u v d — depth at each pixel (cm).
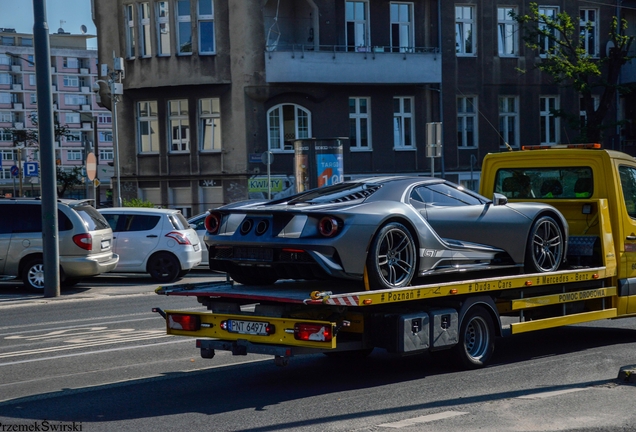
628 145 4241
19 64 11631
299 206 838
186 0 3503
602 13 4062
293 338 768
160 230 2050
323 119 3569
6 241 1820
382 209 830
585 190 1109
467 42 3825
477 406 726
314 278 814
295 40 3669
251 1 3441
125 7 3606
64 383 870
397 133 3722
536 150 1158
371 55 3525
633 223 1111
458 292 862
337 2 3581
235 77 3466
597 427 646
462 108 3822
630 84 4131
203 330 833
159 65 3531
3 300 1706
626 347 1084
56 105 11825
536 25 3916
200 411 734
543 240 1006
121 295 1781
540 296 984
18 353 1062
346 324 776
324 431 649
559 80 3562
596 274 1042
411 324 817
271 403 762
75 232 1809
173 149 3606
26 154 11131
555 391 784
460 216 912
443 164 3744
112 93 3072
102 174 2834
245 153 3469
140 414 725
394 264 836
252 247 829
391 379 873
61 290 1875
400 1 3691
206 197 3575
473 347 920
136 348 1089
